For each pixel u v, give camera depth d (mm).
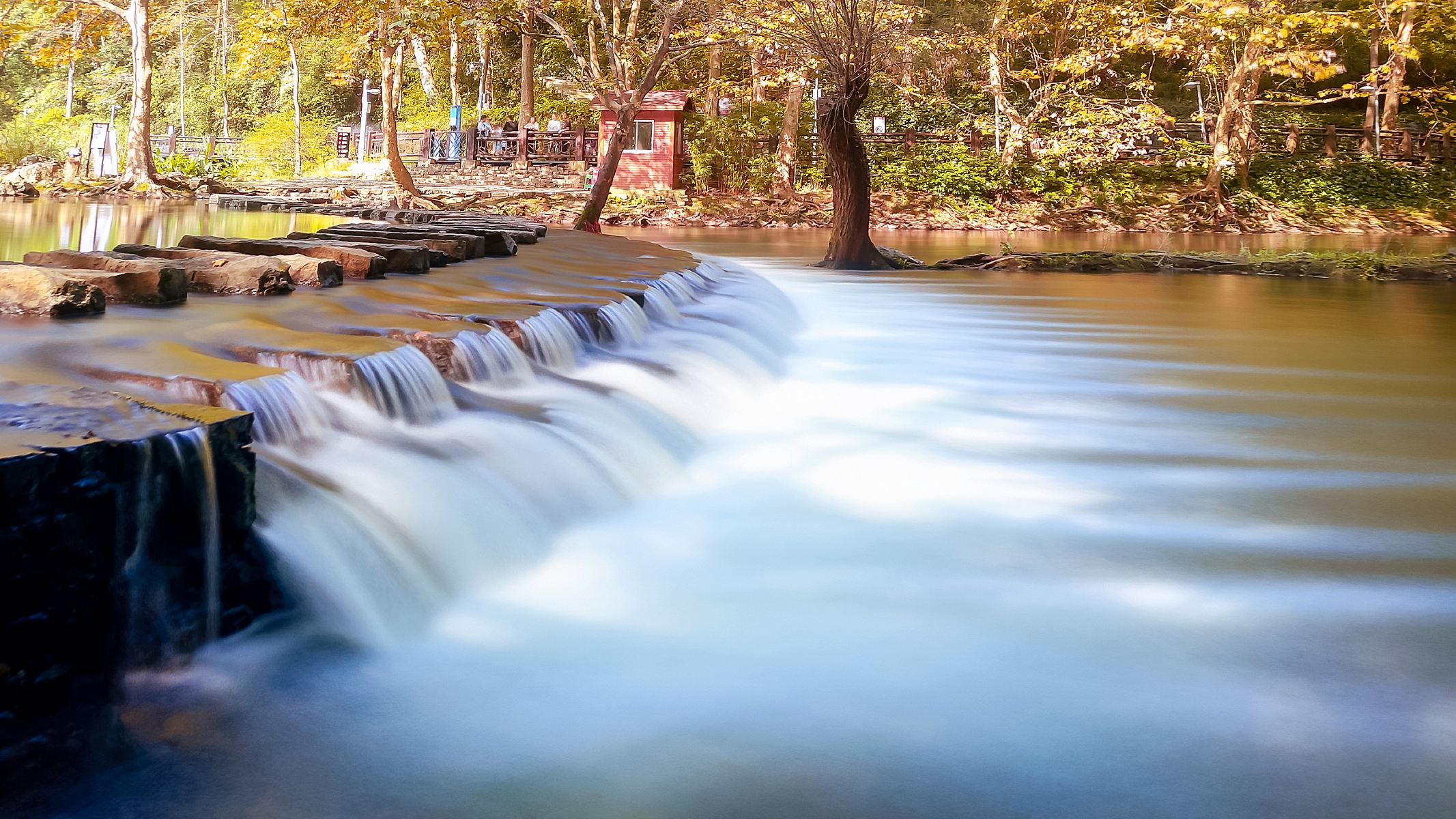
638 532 5234
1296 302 15188
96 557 2920
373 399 4891
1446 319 13312
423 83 46125
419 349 5719
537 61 48406
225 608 3420
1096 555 5086
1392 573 4855
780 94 38438
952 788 3143
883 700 3656
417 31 24219
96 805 2830
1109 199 35719
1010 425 7684
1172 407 8258
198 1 49938
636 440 6141
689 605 4430
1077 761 3289
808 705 3617
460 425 5340
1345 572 4867
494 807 2986
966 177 35594
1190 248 26641
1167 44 31219
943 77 33625
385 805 2965
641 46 32500
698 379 7805
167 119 57219
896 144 37594
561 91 40875
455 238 10492
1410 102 46094
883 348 10891
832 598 4539
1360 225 35156
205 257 7230
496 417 5570
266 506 3744
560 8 25672
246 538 3482
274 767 3078
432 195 30547
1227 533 5395
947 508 5785
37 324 5191
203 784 2961
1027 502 5910
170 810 2848
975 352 10680
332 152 42344
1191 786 3162
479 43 40688
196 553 3285
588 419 5973
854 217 18734
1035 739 3414
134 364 4441
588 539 5047
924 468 6547
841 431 7457
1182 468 6582
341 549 3867
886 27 19031
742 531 5359
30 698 2768
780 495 5965
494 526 4641
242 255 7523
